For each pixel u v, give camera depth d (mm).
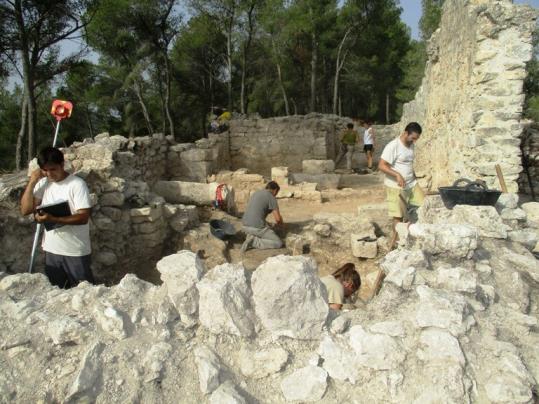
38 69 14805
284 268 2416
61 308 2602
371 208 7672
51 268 3863
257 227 6867
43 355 2309
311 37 25391
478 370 2225
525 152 9430
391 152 5602
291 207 9586
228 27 22656
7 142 25750
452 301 2398
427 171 10359
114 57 21234
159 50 21172
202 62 26172
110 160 6461
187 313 2449
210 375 2162
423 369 2201
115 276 6215
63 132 28078
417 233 3066
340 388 2203
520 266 3252
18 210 5012
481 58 6379
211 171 11359
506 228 3719
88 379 2152
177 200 8789
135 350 2305
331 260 7008
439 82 9516
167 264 2598
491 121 6410
